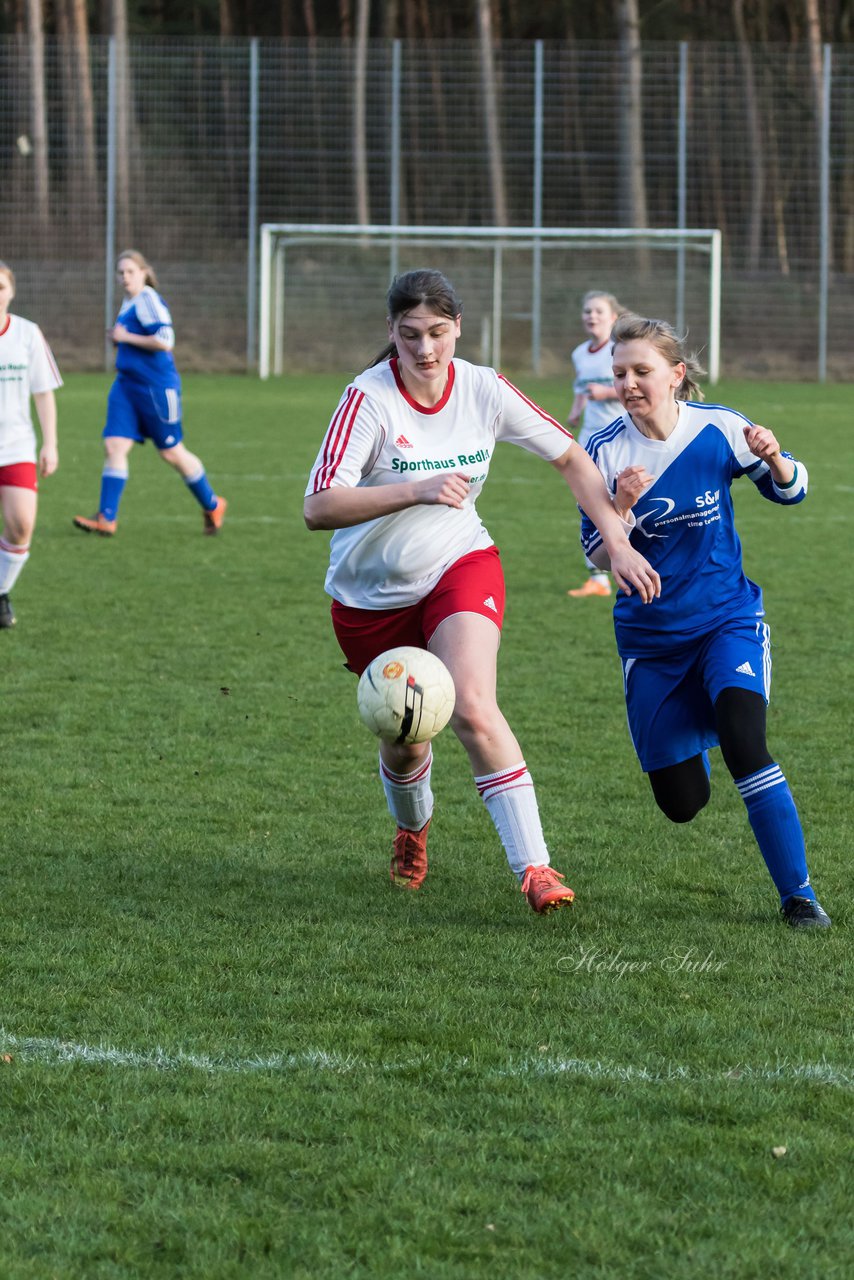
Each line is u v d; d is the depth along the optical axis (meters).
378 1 138.12
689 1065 11.37
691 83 106.19
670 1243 9.03
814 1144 10.13
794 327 104.81
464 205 107.88
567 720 22.92
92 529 40.34
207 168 104.75
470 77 106.94
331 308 105.81
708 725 15.59
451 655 14.73
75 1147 10.12
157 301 39.25
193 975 13.14
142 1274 8.73
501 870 16.23
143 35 136.12
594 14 136.12
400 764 14.98
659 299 104.75
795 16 136.75
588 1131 10.33
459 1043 11.71
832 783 19.45
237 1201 9.47
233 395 87.88
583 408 34.12
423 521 15.04
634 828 17.70
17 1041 11.73
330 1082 11.05
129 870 16.03
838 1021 12.20
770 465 14.61
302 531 42.28
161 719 22.69
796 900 14.49
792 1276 8.70
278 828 17.64
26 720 22.53
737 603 15.27
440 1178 9.71
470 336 104.69
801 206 104.88
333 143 105.50
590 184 107.19
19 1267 8.78
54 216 104.25
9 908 14.82
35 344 28.16
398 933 14.23
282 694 24.36
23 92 103.50
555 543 41.12
